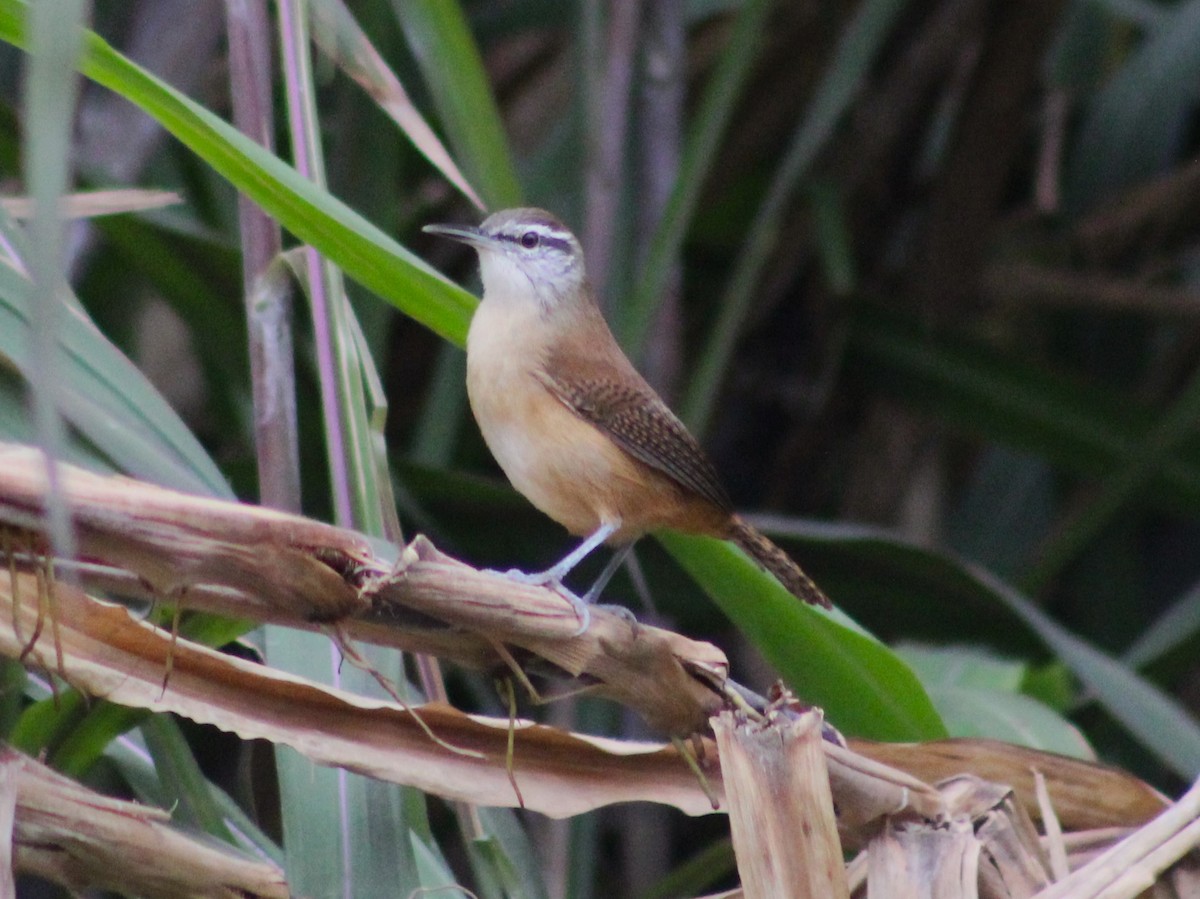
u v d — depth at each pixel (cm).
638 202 1067
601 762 510
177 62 1045
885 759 561
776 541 940
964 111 1325
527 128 1350
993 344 1197
